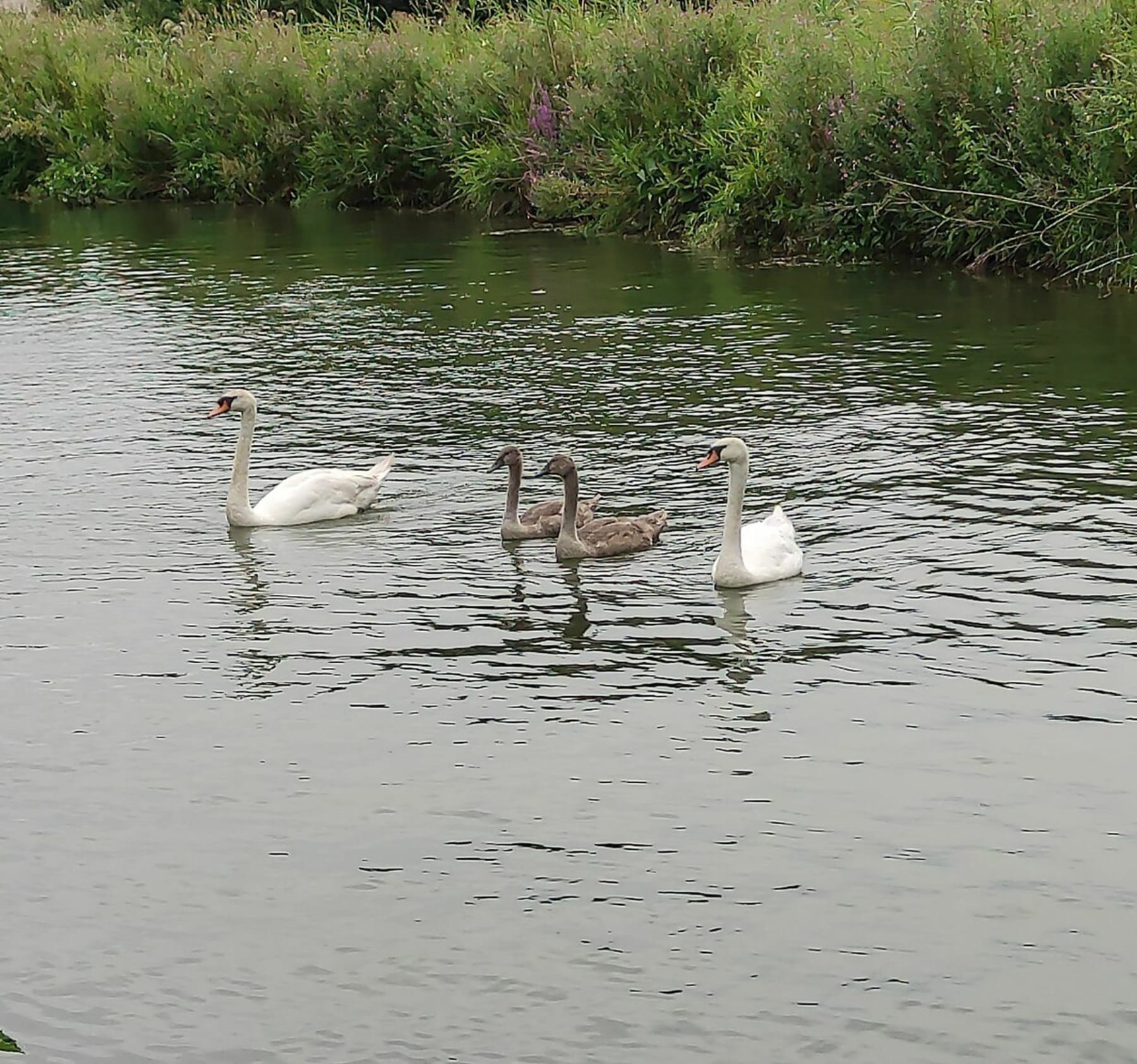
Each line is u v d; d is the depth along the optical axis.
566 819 10.66
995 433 18.59
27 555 15.62
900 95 29.48
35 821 10.79
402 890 9.93
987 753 11.34
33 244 35.81
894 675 12.55
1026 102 27.56
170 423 20.27
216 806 10.95
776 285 27.91
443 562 15.31
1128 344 22.59
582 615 13.92
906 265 29.36
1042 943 9.27
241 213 40.25
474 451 18.81
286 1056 8.51
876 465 17.58
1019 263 28.56
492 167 36.88
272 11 48.34
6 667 13.14
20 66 46.41
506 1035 8.64
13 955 9.38
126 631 13.82
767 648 13.12
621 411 20.19
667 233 33.53
